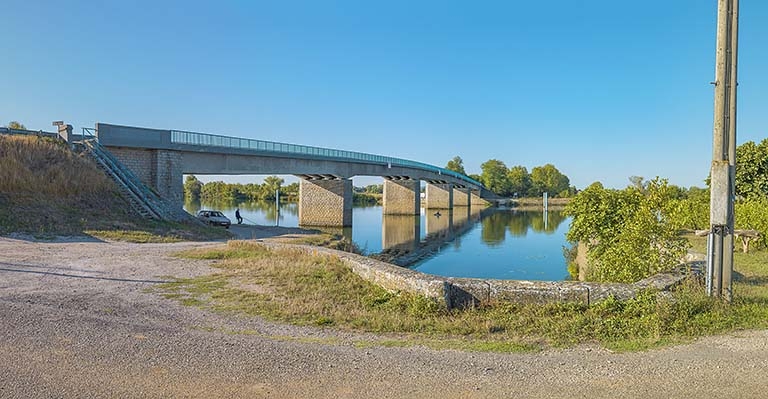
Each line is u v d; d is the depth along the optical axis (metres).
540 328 7.30
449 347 6.36
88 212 26.33
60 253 16.55
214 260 15.43
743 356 5.68
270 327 7.47
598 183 15.74
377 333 7.25
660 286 8.59
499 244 41.34
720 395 4.59
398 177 84.06
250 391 4.79
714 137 8.41
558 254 34.38
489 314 8.08
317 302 9.28
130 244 20.84
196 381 5.04
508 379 5.11
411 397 4.65
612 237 13.91
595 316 7.70
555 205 141.88
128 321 7.57
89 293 9.94
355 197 164.12
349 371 5.35
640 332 6.89
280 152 48.03
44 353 5.87
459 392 4.77
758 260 15.70
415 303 8.70
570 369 5.39
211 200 136.62
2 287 10.38
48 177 27.22
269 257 15.54
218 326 7.44
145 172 35.59
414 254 35.12
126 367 5.42
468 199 124.38
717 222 8.31
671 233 10.95
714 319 7.30
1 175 24.89
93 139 32.97
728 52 8.29
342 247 31.53
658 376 5.11
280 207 102.69
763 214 18.66
